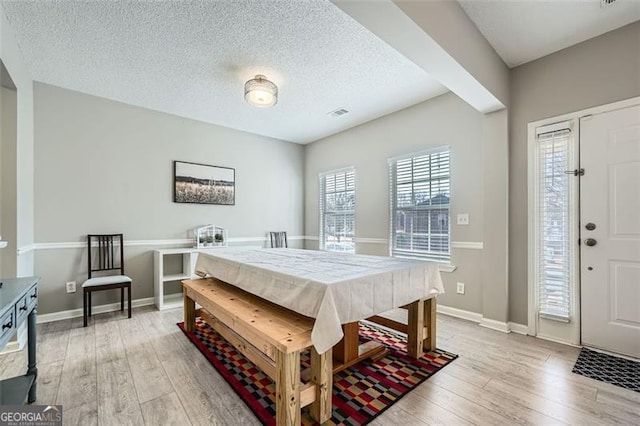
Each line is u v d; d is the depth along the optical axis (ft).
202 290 8.17
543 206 8.64
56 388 5.95
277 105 12.07
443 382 6.20
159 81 10.00
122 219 11.71
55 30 7.29
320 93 10.94
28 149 9.26
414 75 9.64
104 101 11.34
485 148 9.70
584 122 7.94
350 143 14.98
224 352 7.59
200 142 13.89
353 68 9.17
